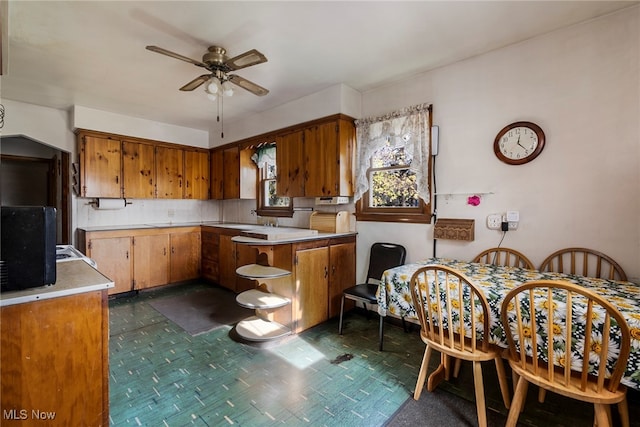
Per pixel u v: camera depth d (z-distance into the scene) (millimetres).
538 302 1447
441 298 1790
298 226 3984
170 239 4281
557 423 1644
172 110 3936
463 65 2605
